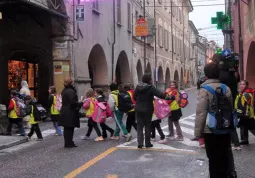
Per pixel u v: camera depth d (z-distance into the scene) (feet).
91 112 36.40
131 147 32.17
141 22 92.99
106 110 36.42
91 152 30.30
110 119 56.24
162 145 33.06
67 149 32.01
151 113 31.63
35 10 53.72
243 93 32.35
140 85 31.45
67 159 27.84
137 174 23.13
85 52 65.21
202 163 25.93
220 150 18.30
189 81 196.34
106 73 75.92
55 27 59.88
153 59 115.96
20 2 46.39
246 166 25.03
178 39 161.68
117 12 83.51
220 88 18.06
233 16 97.76
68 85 33.14
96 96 38.11
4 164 26.89
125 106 35.32
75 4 61.31
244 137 33.17
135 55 97.40
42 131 44.68
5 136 38.73
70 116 32.48
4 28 58.95
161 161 26.63
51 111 41.65
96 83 76.07
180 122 51.52
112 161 26.73
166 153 29.45
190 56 203.00
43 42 60.90
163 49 130.62
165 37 133.59
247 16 64.39
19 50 62.28
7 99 62.44
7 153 31.27
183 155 28.68
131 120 36.40
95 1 69.77
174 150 30.66
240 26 73.77
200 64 237.45
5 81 61.93
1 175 23.67
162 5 130.00
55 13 54.34
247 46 64.95
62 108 32.78
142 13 106.52
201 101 18.01
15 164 26.76
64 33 59.62
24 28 60.75
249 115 32.42
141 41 104.88
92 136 39.63
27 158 28.78
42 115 38.17
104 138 37.45
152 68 114.73
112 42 79.41
